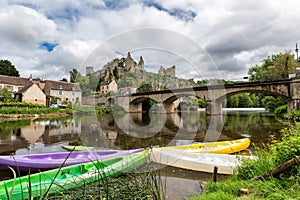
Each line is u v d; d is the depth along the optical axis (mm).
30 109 26719
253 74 44469
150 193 2836
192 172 4949
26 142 9625
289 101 20438
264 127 14227
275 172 3314
